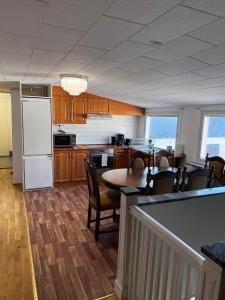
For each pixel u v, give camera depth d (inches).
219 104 170.4
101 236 125.0
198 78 113.7
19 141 208.4
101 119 237.5
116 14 63.5
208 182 134.9
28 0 58.2
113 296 84.3
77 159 217.0
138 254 73.7
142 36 76.5
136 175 144.2
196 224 94.0
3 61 116.8
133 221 74.8
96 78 151.6
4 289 85.4
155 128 252.4
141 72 120.9
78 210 157.9
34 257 104.6
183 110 207.3
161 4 56.6
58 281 90.4
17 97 202.7
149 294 68.3
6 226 132.6
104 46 89.4
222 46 75.2
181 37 73.6
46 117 190.5
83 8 61.2
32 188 195.3
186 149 204.8
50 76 156.6
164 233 59.1
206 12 57.8
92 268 98.8
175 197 87.6
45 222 138.9
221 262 39.9
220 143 177.2
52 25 72.6
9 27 75.0
